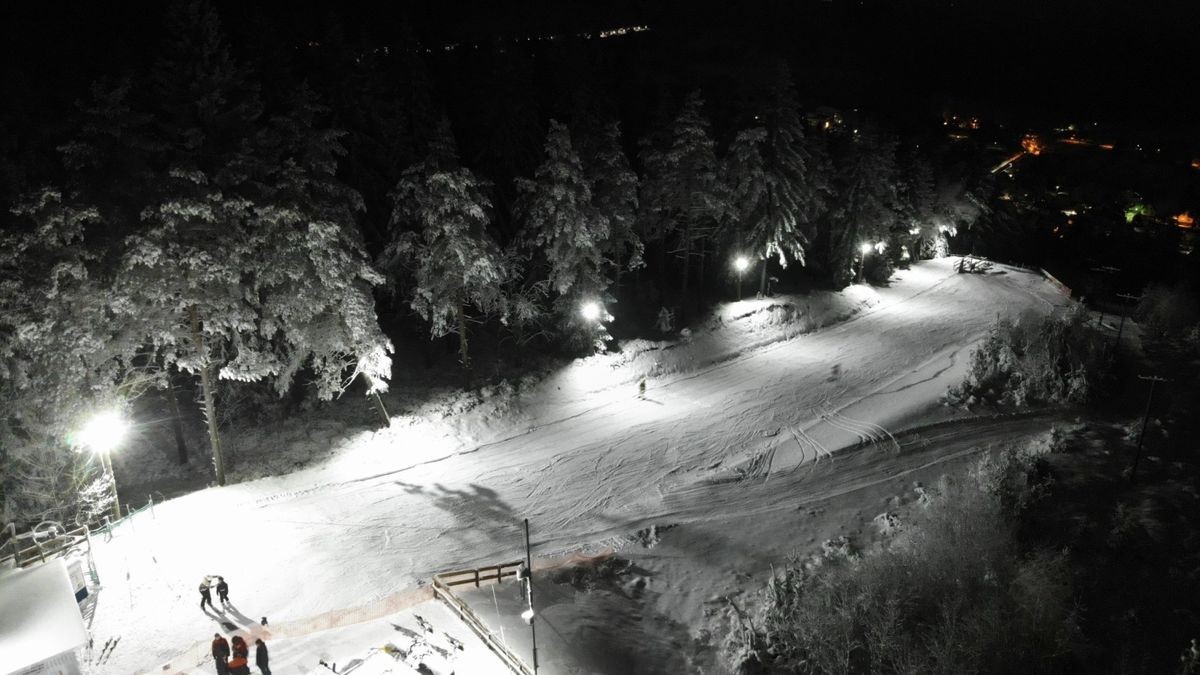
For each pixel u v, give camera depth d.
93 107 21.20
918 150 63.66
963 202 69.50
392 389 32.91
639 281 46.00
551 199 32.56
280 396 29.38
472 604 20.08
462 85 42.47
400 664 17.06
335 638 18.20
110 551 22.11
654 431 31.78
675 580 22.70
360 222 34.03
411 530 24.12
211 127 23.91
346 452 28.73
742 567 23.42
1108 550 23.81
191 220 22.70
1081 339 39.88
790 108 41.19
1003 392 35.47
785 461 29.53
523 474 28.09
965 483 26.61
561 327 36.44
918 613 21.38
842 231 52.19
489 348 36.94
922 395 35.28
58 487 24.22
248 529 23.73
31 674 15.56
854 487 27.94
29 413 22.31
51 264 20.92
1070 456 29.19
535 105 40.09
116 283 21.59
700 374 38.41
